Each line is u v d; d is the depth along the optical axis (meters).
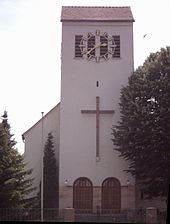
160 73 42.56
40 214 38.03
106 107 44.81
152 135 39.56
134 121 40.72
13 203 37.25
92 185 43.66
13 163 38.62
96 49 45.62
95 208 43.16
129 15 46.50
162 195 40.84
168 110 39.78
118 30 45.97
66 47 45.50
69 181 43.66
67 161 43.97
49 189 45.12
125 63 45.50
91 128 44.47
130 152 40.59
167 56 43.06
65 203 43.28
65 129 44.44
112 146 44.22
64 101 44.81
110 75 45.31
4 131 39.28
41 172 43.22
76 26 45.81
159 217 37.03
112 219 38.78
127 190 43.47
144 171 40.59
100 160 43.97
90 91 44.97
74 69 45.28
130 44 45.75
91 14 46.81
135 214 36.78
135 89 42.38
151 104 41.06
